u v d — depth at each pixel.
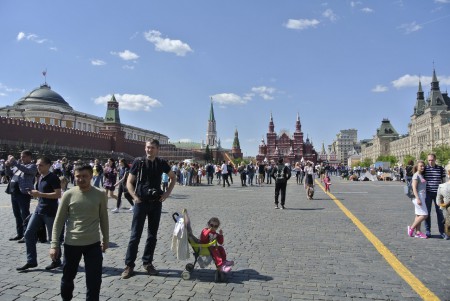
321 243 9.69
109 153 89.56
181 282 6.78
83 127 118.38
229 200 20.92
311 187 21.33
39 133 71.56
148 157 7.50
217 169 41.25
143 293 6.21
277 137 186.88
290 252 8.77
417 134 157.00
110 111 105.50
